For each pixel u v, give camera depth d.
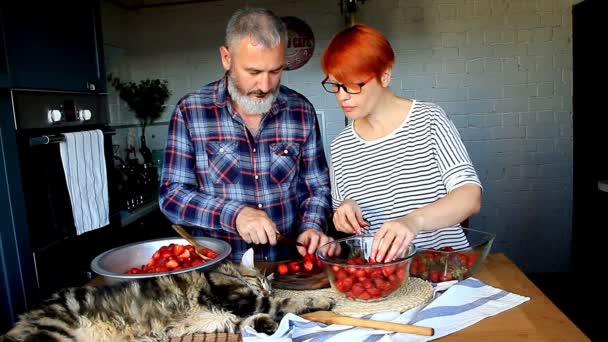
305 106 1.97
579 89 3.81
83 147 2.49
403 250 1.29
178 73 4.12
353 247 1.51
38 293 2.19
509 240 4.15
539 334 1.09
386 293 1.28
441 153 1.55
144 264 1.63
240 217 1.62
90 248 2.62
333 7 3.93
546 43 3.88
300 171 2.00
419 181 1.62
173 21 4.07
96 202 2.58
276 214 1.91
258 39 1.54
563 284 3.84
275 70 1.62
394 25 3.94
